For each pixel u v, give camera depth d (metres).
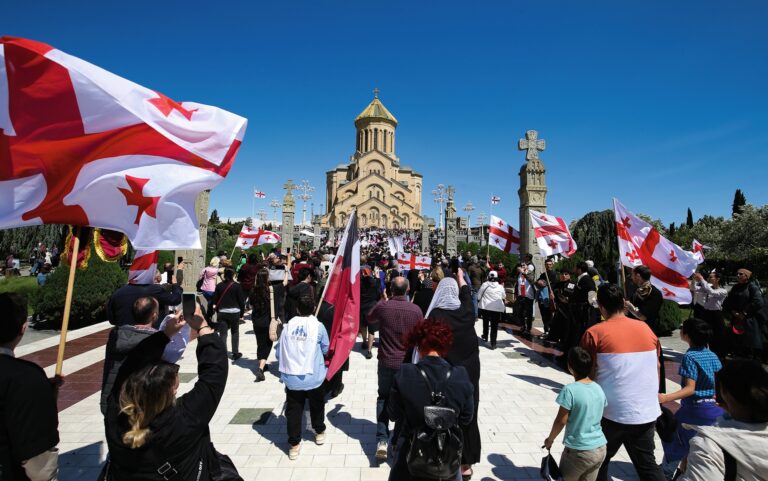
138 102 2.89
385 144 84.06
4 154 2.53
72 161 2.71
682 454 3.82
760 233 37.62
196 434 2.39
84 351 8.89
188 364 7.91
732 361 2.30
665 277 6.43
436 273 7.02
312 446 4.79
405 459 2.71
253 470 4.26
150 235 2.95
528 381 7.19
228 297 8.08
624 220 6.42
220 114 3.28
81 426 5.21
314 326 4.65
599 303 3.73
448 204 26.55
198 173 3.11
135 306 4.04
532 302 11.40
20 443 2.11
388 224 74.75
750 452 2.04
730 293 7.97
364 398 6.36
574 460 3.24
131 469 2.24
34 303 11.80
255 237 17.22
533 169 12.44
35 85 2.57
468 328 4.14
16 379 2.13
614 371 3.43
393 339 4.67
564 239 8.99
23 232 24.66
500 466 4.43
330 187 90.88
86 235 3.48
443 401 2.65
